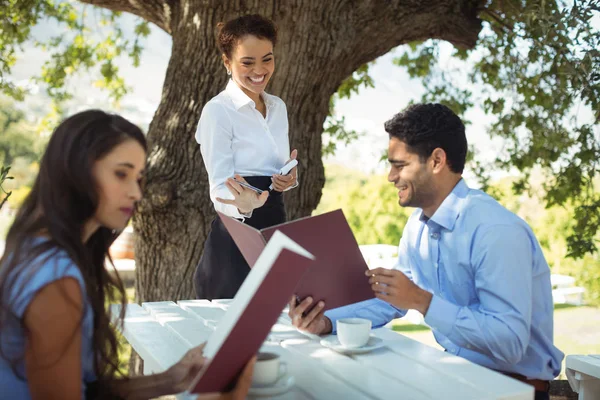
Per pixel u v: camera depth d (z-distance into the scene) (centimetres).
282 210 314
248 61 292
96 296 147
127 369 447
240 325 119
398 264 227
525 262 184
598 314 721
